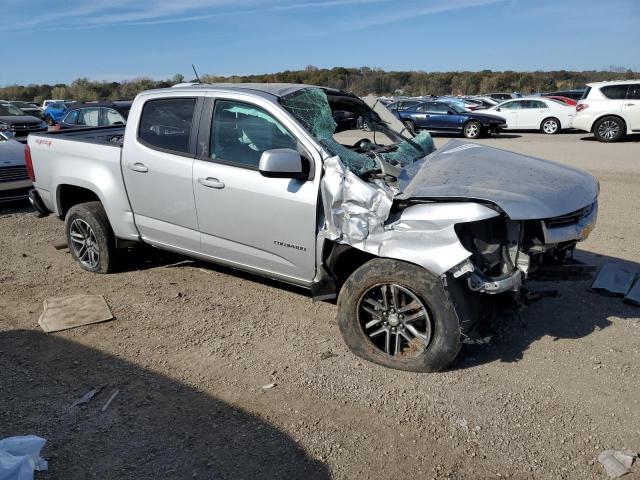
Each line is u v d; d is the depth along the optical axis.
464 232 3.58
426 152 5.12
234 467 2.93
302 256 4.16
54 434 3.19
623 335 4.27
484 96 40.12
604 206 8.20
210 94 4.57
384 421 3.30
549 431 3.18
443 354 3.61
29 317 4.75
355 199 3.75
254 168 4.28
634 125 17.22
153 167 4.84
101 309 4.84
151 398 3.54
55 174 5.68
